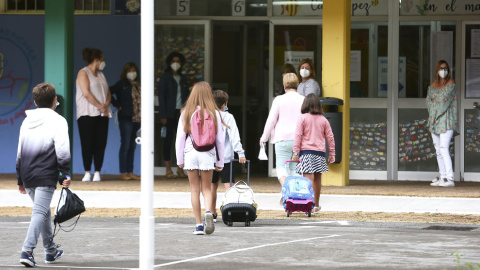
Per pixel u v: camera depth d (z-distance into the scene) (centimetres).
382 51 5444
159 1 5694
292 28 5556
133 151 5334
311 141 3772
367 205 4109
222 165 3281
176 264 2527
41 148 2547
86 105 5112
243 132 5834
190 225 3541
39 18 5700
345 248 2853
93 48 5684
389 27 5428
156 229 3394
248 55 5797
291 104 3862
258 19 5597
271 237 3148
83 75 5122
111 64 5678
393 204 4134
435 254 2723
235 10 5622
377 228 3459
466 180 5375
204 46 5675
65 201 2530
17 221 3681
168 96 5459
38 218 2527
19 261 2625
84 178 5178
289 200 3697
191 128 3219
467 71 5375
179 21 5678
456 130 4997
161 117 5438
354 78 5462
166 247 2886
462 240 3069
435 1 5381
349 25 4903
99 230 3378
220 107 3650
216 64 5834
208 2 5659
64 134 2553
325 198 4316
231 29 5797
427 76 5419
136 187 4816
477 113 5372
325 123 3797
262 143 3878
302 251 2786
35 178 2538
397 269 2434
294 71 5225
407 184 5103
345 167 4862
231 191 3484
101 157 5188
